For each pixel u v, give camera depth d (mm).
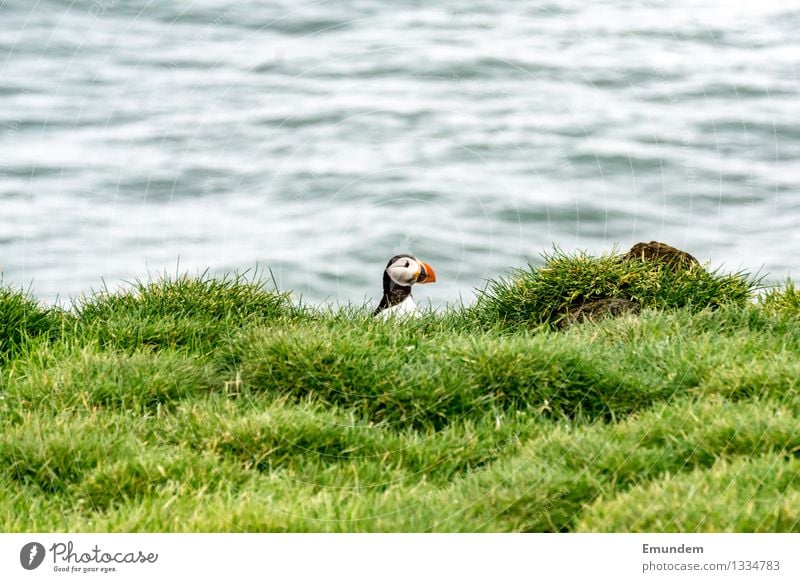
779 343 8875
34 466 7246
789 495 6406
